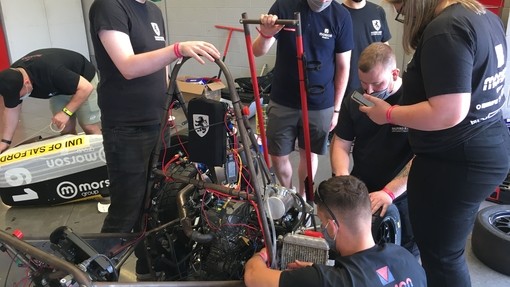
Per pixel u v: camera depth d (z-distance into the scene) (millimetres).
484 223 2307
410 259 1308
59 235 1461
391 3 1504
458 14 1303
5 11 6277
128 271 2271
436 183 1505
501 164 1470
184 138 2127
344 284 1189
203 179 1735
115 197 2115
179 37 6141
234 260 1562
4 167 2902
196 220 1715
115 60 1739
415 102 1475
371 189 2086
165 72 2104
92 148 2936
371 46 1797
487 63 1343
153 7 2039
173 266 1763
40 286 1352
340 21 2490
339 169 1952
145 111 2004
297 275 1243
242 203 1667
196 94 4789
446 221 1527
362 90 1904
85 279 1189
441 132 1435
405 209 2059
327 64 2529
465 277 1608
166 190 1882
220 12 5637
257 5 5328
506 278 2203
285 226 1608
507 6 3428
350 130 2035
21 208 3035
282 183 2828
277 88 2621
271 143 2715
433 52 1303
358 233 1300
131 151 2027
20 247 1317
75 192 3000
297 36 1826
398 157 1964
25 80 2871
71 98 3186
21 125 4840
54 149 2936
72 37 7254
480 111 1400
